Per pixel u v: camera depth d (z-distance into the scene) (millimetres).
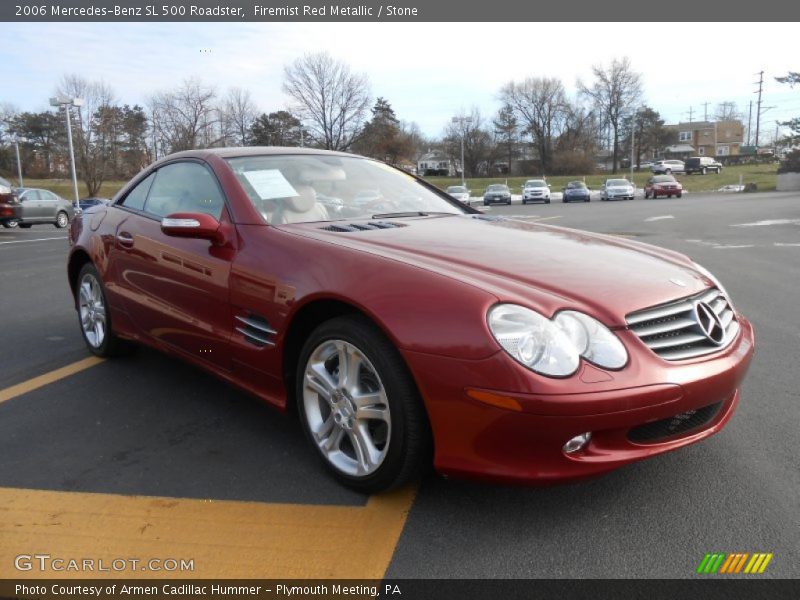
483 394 2146
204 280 3188
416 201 3943
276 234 2973
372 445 2531
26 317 6012
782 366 4266
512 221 3748
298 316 2734
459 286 2311
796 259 9781
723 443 3068
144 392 3824
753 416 3398
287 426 3324
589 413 2104
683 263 3029
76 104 36406
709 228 15953
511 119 95312
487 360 2145
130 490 2674
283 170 3602
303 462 2914
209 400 3688
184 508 2535
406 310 2318
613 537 2312
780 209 22906
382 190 3893
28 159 79438
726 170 76312
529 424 2111
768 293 6957
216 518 2463
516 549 2250
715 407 2566
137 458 2969
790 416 3396
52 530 2389
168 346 3652
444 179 84500
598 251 2943
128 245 3854
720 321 2629
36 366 4355
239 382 3154
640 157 96000
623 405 2146
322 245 2760
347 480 2625
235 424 3350
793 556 2199
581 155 91938
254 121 61281
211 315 3193
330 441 2689
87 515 2488
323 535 2346
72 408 3580
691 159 73250
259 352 2900
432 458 2451
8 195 19469
